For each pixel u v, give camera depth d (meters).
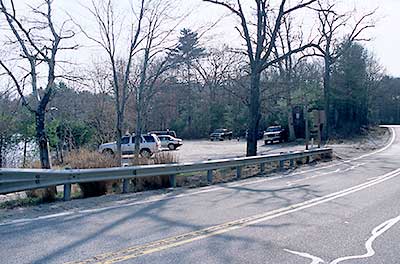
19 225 7.82
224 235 7.23
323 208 9.97
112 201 10.67
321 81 58.75
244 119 64.06
